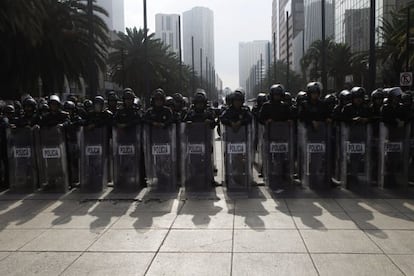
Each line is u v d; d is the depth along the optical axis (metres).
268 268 4.57
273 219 6.34
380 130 8.45
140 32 44.69
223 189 8.48
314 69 56.31
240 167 8.29
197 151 8.41
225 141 8.31
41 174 8.59
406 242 5.28
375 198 7.57
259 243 5.32
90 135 8.65
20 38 24.67
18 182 8.61
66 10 26.98
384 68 40.94
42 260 4.91
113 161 8.77
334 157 9.11
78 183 9.32
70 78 30.02
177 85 60.28
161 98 8.48
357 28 64.50
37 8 22.61
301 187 8.59
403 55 31.59
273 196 7.85
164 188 8.48
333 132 9.05
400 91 8.48
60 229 6.03
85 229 6.00
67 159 8.79
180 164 9.27
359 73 48.34
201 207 7.12
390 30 37.19
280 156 8.53
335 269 4.52
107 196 8.05
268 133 8.55
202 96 8.71
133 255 5.00
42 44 26.20
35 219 6.57
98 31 29.06
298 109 9.35
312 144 8.48
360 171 8.32
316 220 6.25
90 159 8.66
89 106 10.95
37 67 27.14
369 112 8.52
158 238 5.57
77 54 28.44
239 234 5.67
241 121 8.20
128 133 8.66
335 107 9.02
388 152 8.38
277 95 8.68
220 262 4.75
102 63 30.28
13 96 28.20
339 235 5.57
